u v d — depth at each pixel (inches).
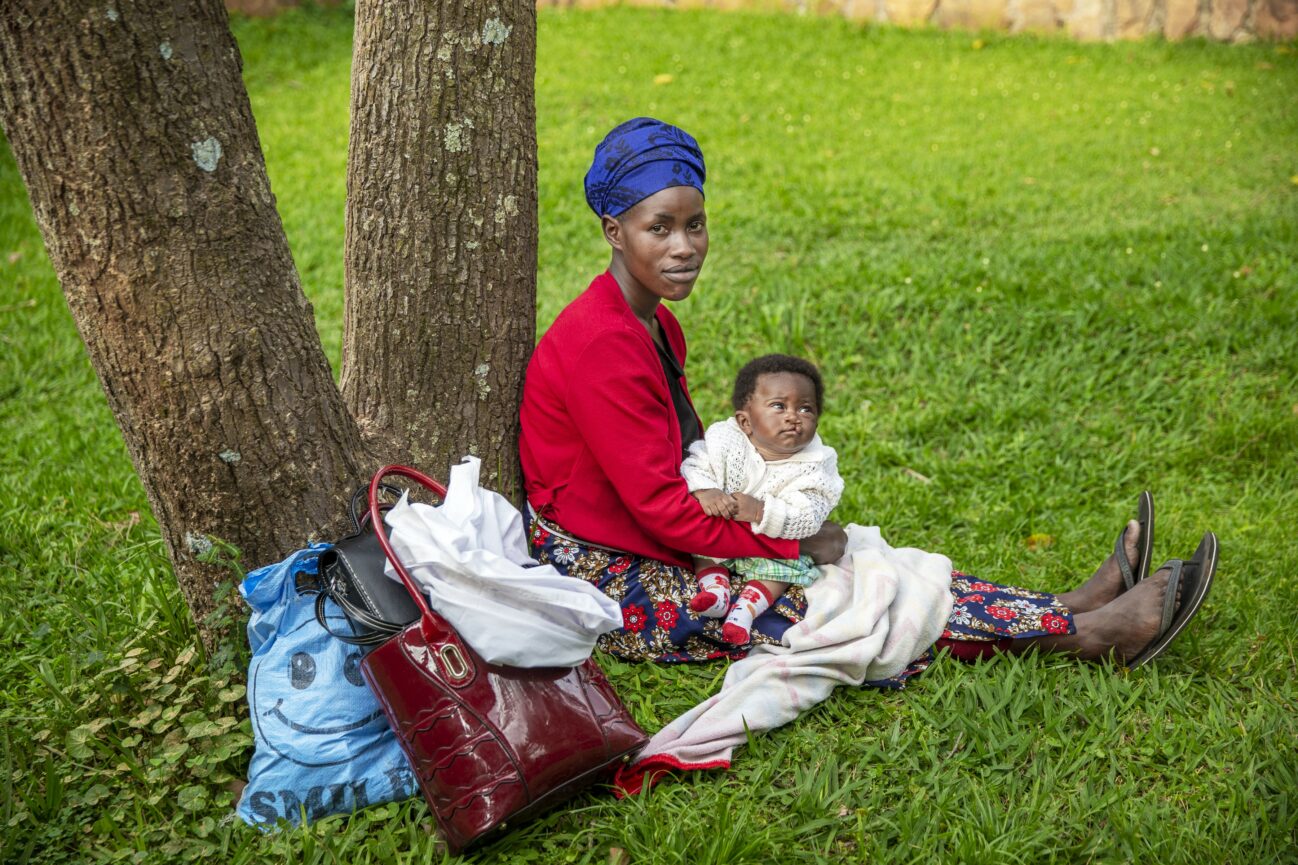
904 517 159.5
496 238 117.9
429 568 96.2
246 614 108.5
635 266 112.3
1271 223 251.6
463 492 102.6
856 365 203.3
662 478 110.5
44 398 197.3
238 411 100.8
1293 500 162.4
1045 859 96.0
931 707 114.1
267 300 100.4
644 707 113.3
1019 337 205.0
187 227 93.9
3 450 176.9
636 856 95.4
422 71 111.2
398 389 120.0
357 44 114.3
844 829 99.3
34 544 146.1
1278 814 99.7
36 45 86.1
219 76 93.6
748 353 205.5
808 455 120.3
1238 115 366.9
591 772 97.7
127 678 108.4
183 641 117.7
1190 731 110.8
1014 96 397.1
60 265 95.5
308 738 98.7
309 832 95.9
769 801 103.2
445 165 113.8
